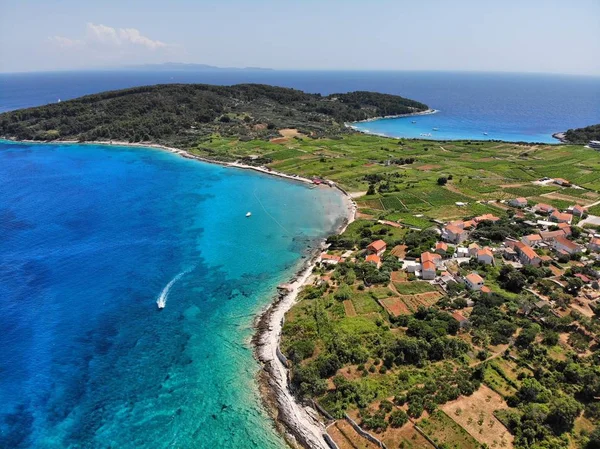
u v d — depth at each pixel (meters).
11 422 60.50
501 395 61.19
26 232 125.81
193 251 115.81
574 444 53.06
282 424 60.47
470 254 104.25
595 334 70.94
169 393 66.44
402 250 110.38
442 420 57.19
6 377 68.69
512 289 88.00
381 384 64.31
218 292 94.88
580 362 65.56
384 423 57.03
